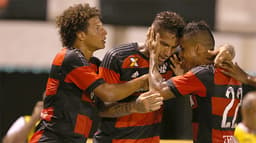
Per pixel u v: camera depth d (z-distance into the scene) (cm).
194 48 1303
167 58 1359
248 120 1812
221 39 3064
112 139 1391
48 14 2880
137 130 1381
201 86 1273
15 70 2444
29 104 2377
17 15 2805
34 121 1429
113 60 1354
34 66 2995
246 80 1307
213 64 1311
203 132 1298
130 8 2803
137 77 1359
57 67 1271
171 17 1315
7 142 1457
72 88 1269
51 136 1267
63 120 1265
